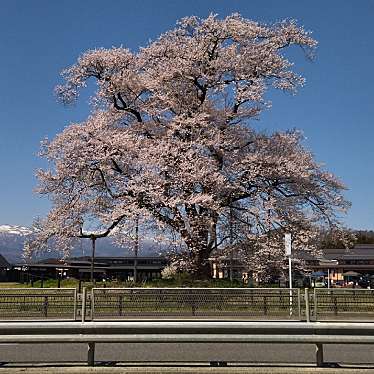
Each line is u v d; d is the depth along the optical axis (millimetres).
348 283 58625
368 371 7383
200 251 24625
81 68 26984
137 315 13742
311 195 25797
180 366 7758
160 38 27281
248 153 25188
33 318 13383
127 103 27453
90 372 7406
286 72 26188
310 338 7566
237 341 7582
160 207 23422
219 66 25531
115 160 24438
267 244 24500
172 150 23594
